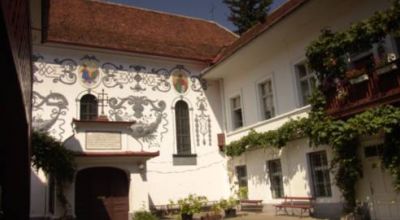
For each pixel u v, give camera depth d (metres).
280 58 18.55
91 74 19.30
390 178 12.66
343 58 13.23
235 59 19.94
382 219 12.87
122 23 22.73
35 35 16.22
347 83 13.09
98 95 19.25
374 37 12.12
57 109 18.14
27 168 7.24
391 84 11.61
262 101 20.02
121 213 15.90
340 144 13.37
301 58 17.14
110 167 15.86
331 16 15.63
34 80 17.92
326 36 13.56
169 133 20.78
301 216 16.09
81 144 15.09
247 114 20.97
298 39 17.38
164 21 25.22
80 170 15.40
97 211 15.60
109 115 19.30
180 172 20.64
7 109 5.25
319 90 14.16
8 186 7.70
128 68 20.34
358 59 14.38
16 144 6.53
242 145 20.03
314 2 14.55
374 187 13.23
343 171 14.06
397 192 11.87
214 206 18.39
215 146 22.25
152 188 19.64
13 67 3.92
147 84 20.70
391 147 11.79
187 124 21.77
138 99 20.25
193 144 21.50
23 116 5.54
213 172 21.77
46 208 15.69
